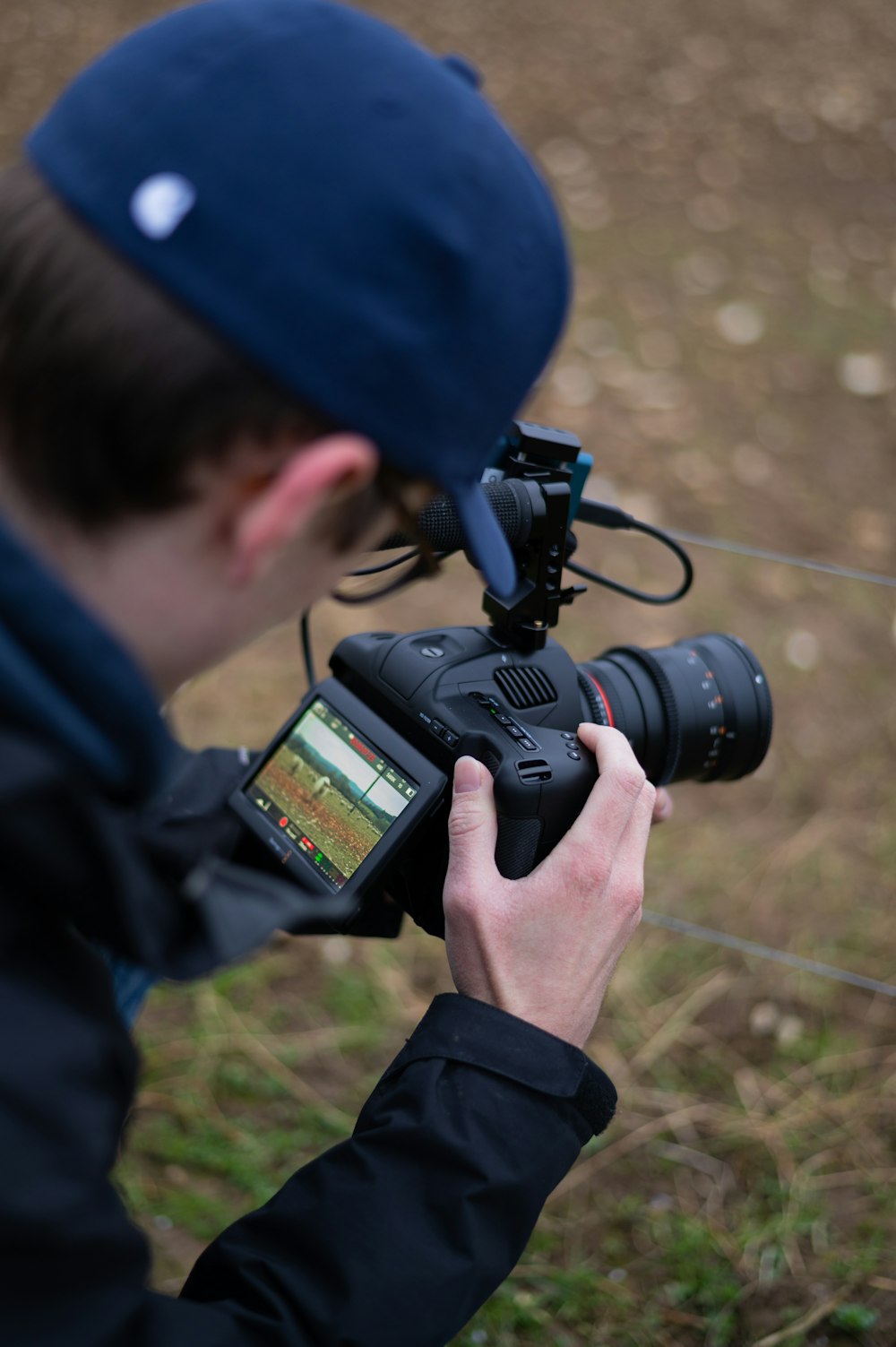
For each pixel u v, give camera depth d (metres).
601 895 0.92
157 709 0.59
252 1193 1.79
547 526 1.14
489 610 1.22
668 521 3.36
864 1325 1.62
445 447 0.62
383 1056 2.03
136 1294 0.62
